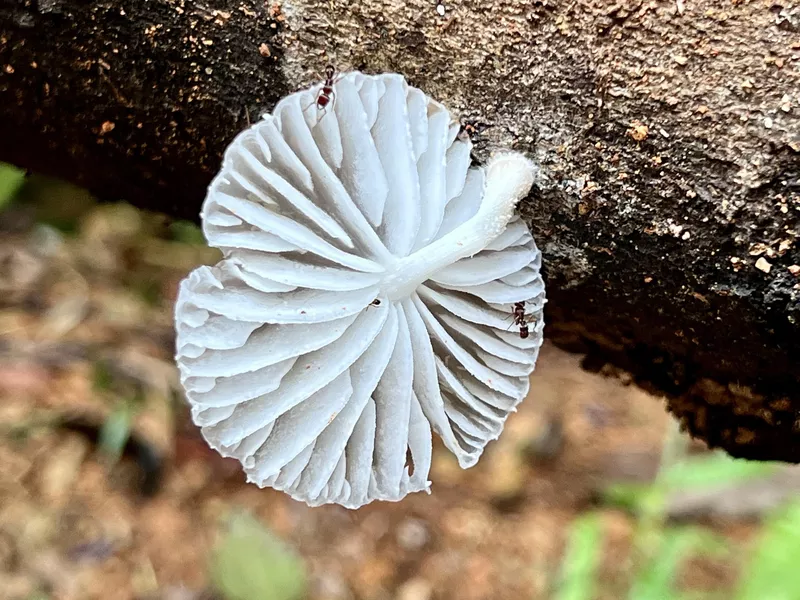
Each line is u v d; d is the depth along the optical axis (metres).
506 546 0.17
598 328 0.08
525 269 0.08
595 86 0.07
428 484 0.09
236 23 0.08
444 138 0.07
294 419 0.08
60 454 0.17
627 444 0.21
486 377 0.08
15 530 0.15
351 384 0.08
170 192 0.09
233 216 0.07
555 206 0.07
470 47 0.07
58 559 0.15
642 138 0.07
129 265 0.23
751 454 0.08
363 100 0.07
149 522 0.16
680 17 0.07
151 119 0.08
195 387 0.07
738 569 0.17
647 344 0.08
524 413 0.22
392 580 0.17
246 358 0.07
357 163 0.07
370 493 0.09
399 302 0.08
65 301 0.21
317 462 0.08
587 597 0.16
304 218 0.07
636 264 0.07
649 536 0.17
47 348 0.19
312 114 0.07
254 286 0.07
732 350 0.07
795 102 0.06
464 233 0.07
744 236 0.07
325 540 0.17
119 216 0.24
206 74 0.08
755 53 0.06
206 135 0.08
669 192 0.07
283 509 0.17
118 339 0.20
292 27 0.08
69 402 0.17
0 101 0.09
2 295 0.20
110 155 0.09
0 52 0.08
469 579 0.17
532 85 0.07
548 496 0.19
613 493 0.18
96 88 0.08
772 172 0.06
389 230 0.07
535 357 0.08
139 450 0.17
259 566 0.15
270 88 0.08
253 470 0.08
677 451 0.20
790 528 0.14
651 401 0.22
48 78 0.08
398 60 0.07
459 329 0.08
